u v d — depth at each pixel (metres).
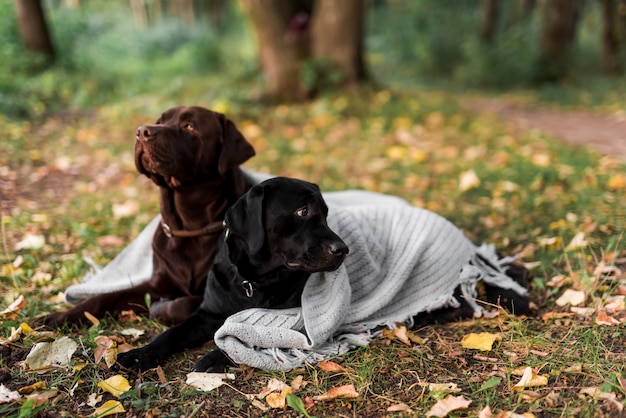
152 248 1.87
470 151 3.50
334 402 1.38
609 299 1.74
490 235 2.31
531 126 4.59
